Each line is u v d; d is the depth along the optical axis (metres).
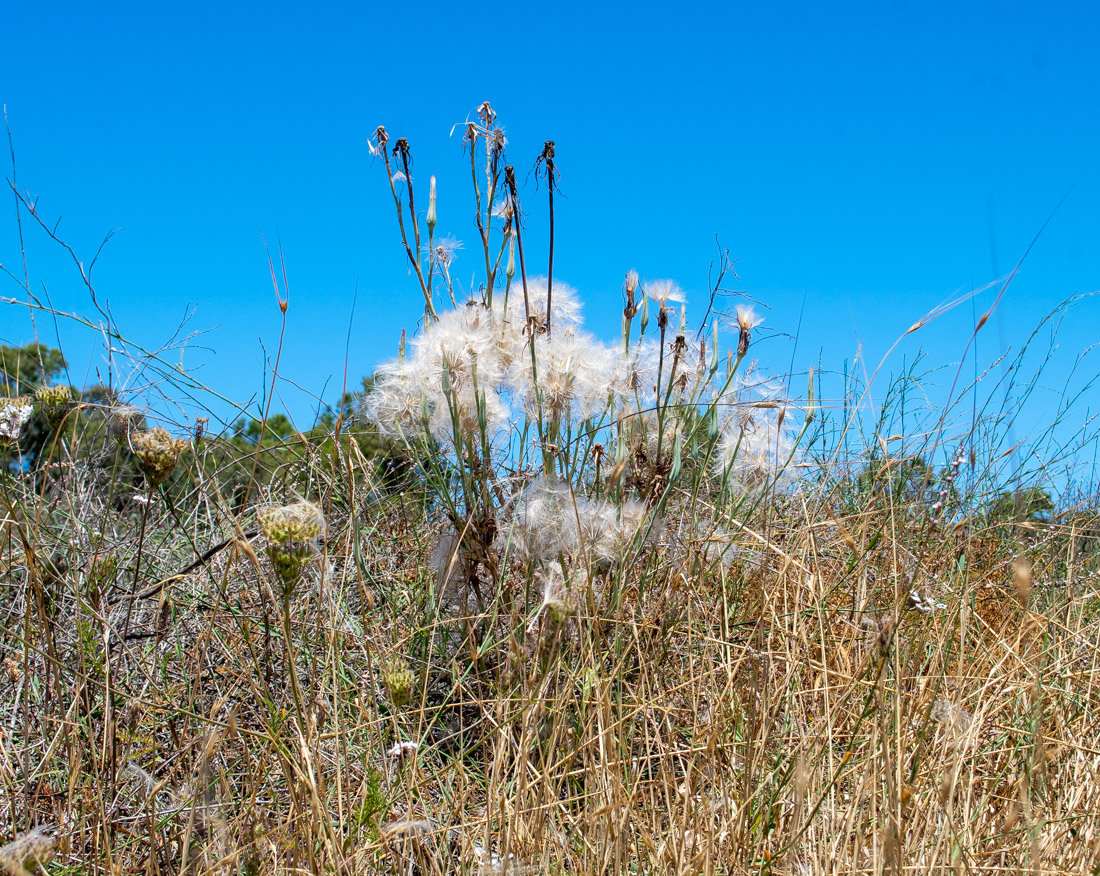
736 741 2.09
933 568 3.00
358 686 2.50
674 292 2.98
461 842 1.90
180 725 2.30
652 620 2.72
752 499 3.26
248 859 1.75
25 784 1.99
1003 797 2.04
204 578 2.87
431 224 3.00
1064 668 2.55
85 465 3.21
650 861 1.88
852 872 1.71
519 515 2.77
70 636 2.44
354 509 2.65
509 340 2.92
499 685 2.21
